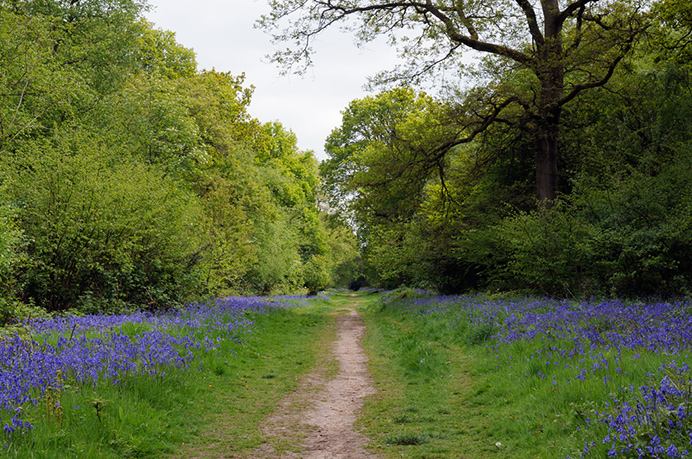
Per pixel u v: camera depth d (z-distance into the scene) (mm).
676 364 5887
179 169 25234
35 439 4914
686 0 16906
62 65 22984
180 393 7785
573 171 19469
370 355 13227
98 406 5867
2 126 16750
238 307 19188
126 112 23078
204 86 30406
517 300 16297
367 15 20344
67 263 14727
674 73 20391
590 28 18812
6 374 6086
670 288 13523
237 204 30609
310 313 27844
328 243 69875
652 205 13984
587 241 14281
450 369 10188
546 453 5035
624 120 21641
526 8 19406
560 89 19562
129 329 10781
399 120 31156
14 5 21500
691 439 4082
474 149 24953
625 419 4504
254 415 7633
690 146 16438
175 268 18562
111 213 14961
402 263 27328
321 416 7695
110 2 26297
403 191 24906
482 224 23344
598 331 8891
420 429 6777
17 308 11672
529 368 7922
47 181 14344
